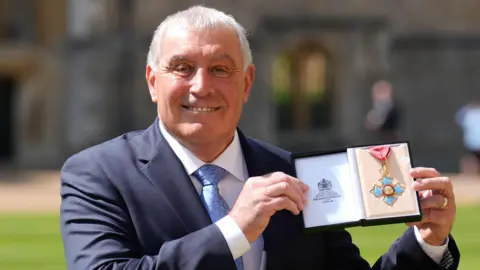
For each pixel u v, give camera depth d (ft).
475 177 102.37
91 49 111.86
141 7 110.83
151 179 17.02
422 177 16.75
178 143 17.47
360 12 113.19
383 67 113.50
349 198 16.72
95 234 16.53
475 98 114.42
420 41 113.91
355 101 113.09
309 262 17.44
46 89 115.03
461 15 114.52
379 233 56.03
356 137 112.68
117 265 16.07
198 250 15.58
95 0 111.55
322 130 114.32
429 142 114.52
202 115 16.88
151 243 16.62
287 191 15.92
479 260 45.47
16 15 116.26
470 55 114.62
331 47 113.19
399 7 113.70
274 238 17.19
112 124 111.14
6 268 43.91
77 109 112.88
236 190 17.63
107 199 16.85
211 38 16.72
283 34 112.27
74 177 17.26
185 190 16.98
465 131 104.83
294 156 17.01
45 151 114.93
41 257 47.57
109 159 17.29
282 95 115.14
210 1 111.04
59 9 115.75
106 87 111.34
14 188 89.56
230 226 15.78
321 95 114.73
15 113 116.16
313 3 112.57
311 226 16.61
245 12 111.86
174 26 16.93
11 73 115.96
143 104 111.14
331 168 16.90
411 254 17.44
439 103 114.52
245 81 17.72
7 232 57.93
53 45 115.55
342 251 18.31
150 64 17.49
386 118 100.63
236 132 17.99
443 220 16.85
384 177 16.74
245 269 17.26
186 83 16.83
